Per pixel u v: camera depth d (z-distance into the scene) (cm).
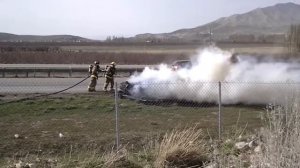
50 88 2131
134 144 1056
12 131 1227
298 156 570
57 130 1238
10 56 4591
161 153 768
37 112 1527
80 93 1912
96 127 1276
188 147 773
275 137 607
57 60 4619
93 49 6178
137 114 1484
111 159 779
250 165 673
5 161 933
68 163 791
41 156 964
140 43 7362
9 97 1783
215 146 789
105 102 1670
